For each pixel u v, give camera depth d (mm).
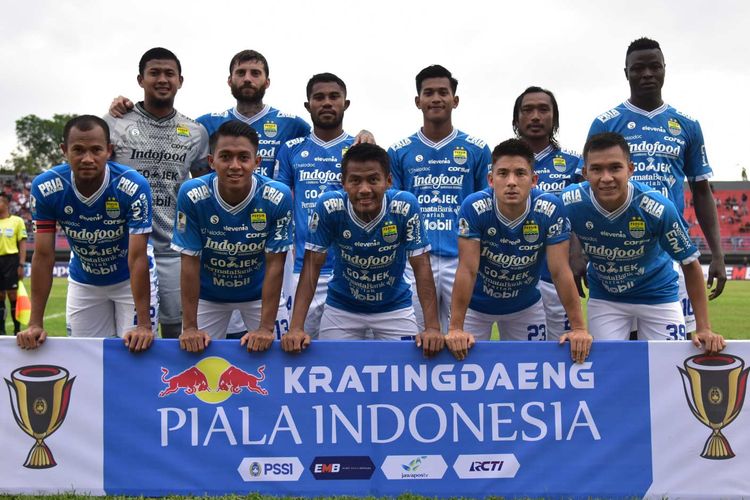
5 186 40594
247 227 4383
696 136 5512
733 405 3941
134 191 4461
